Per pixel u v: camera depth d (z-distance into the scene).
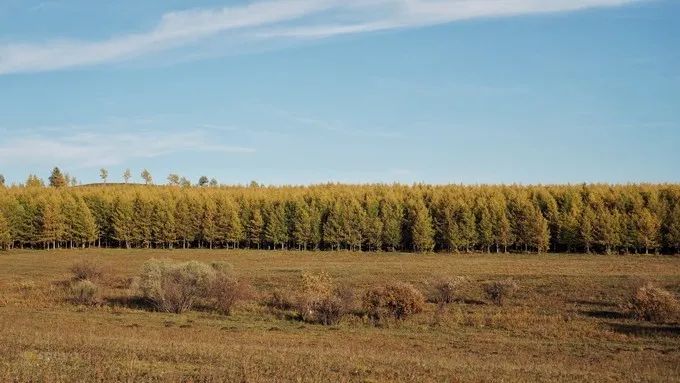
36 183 174.62
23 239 115.94
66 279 54.53
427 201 128.12
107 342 22.98
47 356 18.86
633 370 22.08
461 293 45.94
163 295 38.78
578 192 123.75
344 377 17.70
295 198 126.62
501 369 20.70
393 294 35.94
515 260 90.25
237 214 124.88
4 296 44.09
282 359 20.42
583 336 31.06
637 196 115.44
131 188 145.62
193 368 18.31
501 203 114.19
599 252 111.00
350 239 118.00
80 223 118.44
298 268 71.38
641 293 36.41
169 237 121.81
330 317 35.16
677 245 103.88
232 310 38.28
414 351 25.77
